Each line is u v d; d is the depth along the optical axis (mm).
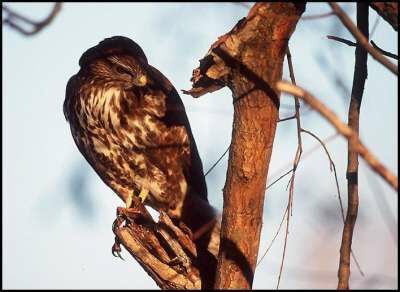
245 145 6820
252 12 6410
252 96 6641
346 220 6855
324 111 4344
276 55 6520
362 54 7293
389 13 6609
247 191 6961
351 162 6988
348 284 6625
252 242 7141
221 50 6613
